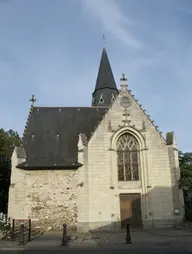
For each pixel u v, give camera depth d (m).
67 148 26.31
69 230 23.08
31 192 23.91
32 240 17.28
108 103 40.19
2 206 35.25
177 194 24.08
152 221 23.55
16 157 24.45
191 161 28.67
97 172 24.31
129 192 24.45
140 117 25.98
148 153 25.05
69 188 24.09
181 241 15.73
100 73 42.28
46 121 28.73
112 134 25.31
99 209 23.50
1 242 16.20
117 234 20.52
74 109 30.23
